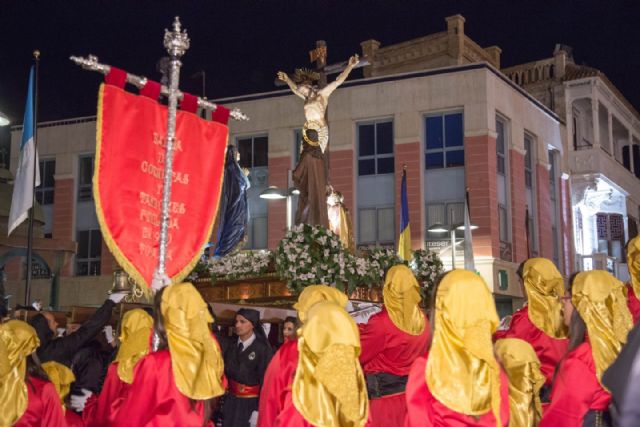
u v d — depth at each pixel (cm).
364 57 1351
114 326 900
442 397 423
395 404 662
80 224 3222
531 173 3092
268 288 1126
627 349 254
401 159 2816
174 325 488
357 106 2891
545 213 3106
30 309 868
